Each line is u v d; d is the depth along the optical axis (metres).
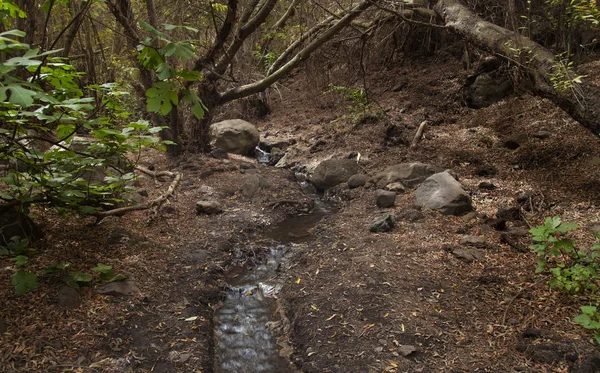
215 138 9.07
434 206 5.55
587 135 6.70
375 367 3.07
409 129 8.74
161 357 3.26
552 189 5.72
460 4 6.94
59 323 3.38
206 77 7.88
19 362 2.95
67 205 4.18
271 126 11.23
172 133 8.20
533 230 3.60
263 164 8.68
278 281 4.55
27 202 3.96
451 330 3.39
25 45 2.61
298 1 8.22
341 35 9.55
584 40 8.04
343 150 8.52
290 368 3.31
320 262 4.66
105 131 3.54
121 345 3.30
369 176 7.20
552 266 4.07
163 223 5.50
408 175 6.62
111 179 4.36
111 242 4.66
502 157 7.00
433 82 10.34
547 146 6.77
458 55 10.99
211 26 9.17
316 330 3.55
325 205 6.76
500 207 5.48
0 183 5.06
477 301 3.72
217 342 3.63
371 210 5.95
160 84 2.29
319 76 10.51
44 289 3.68
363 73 8.66
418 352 3.18
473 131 8.09
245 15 7.09
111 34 10.41
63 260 4.11
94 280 3.96
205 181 7.25
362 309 3.70
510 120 7.99
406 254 4.54
